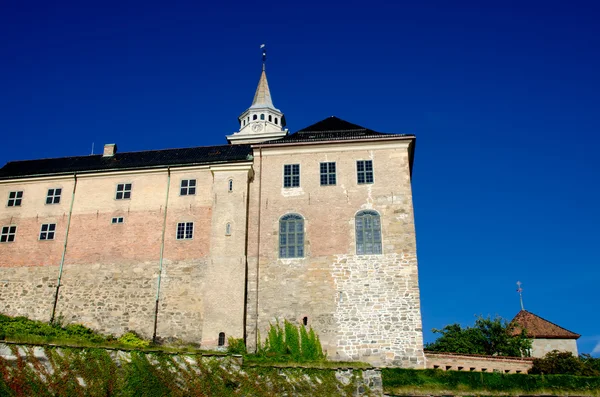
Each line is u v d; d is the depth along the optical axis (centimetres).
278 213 4006
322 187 4044
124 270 4050
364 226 3903
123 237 4147
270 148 4181
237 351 3534
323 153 4138
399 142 4081
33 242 4231
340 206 3975
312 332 3666
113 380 2902
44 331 3550
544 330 5175
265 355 3500
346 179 4044
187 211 4147
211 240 3912
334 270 3809
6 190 4425
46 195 4359
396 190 3966
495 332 4534
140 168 4288
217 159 4322
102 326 3922
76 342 3048
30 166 4706
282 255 3894
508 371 3712
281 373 3073
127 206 4228
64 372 2872
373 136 4100
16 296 4088
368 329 3653
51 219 4278
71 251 4162
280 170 4128
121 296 3981
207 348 3628
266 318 3741
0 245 4253
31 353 2891
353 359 3594
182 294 3925
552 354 3791
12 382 2811
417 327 3625
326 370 3109
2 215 4347
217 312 3716
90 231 4200
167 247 4069
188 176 4247
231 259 3847
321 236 3909
